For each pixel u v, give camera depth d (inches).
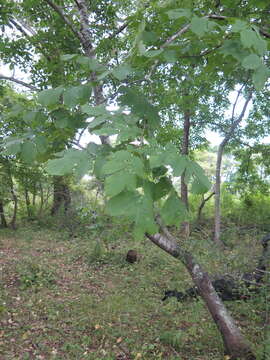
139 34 71.6
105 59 142.1
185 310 217.5
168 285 275.7
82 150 55.4
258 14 102.2
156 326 204.5
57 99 67.8
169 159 47.5
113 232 198.5
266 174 528.4
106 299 245.8
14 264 335.9
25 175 506.3
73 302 243.4
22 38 196.4
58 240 462.6
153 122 72.9
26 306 236.5
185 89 178.4
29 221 617.3
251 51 60.4
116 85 89.5
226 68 87.4
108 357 171.8
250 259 201.6
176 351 176.9
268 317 193.0
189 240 221.8
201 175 47.4
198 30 59.6
